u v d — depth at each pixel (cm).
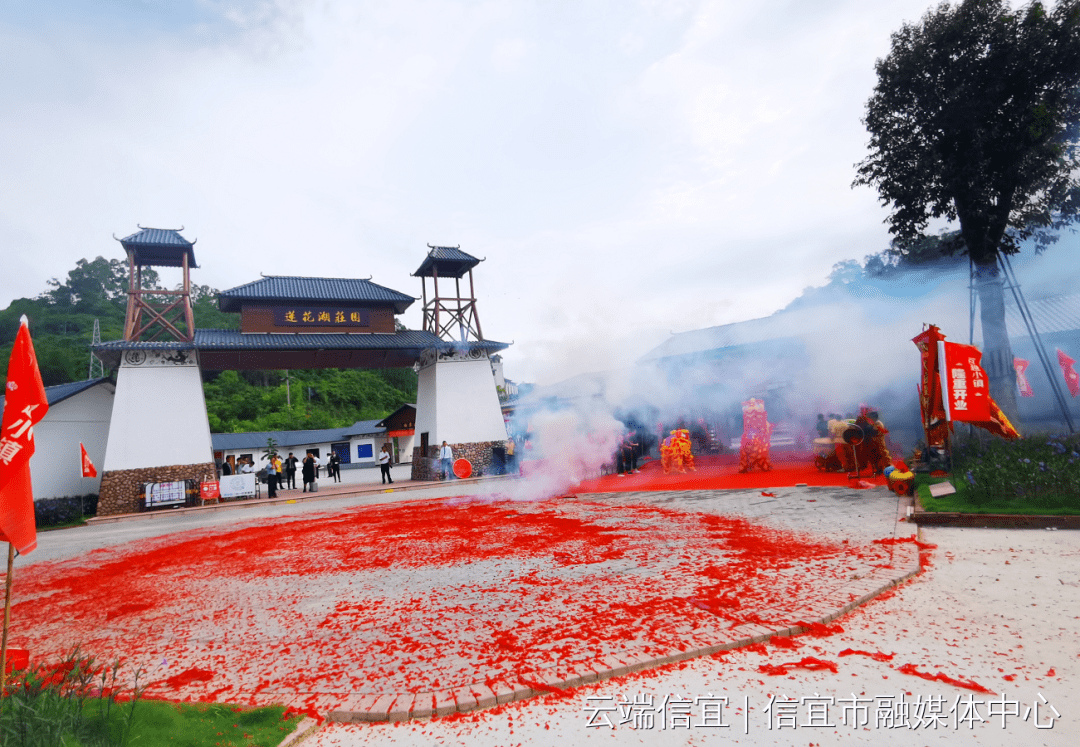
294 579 684
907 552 593
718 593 495
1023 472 779
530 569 639
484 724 307
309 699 344
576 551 712
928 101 1340
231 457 3919
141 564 879
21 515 289
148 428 2008
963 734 266
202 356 2189
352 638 455
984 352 1370
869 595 466
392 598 565
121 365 2019
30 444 294
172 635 495
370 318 2466
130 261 2169
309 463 2234
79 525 1738
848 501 941
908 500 905
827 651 370
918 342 1027
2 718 274
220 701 347
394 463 4825
